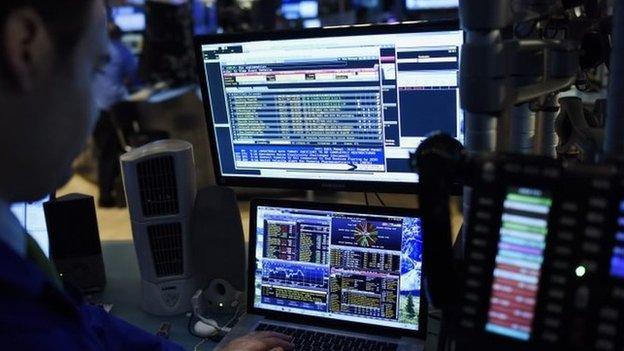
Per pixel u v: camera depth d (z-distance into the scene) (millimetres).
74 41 584
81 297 864
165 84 5156
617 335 526
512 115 844
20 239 676
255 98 1270
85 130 647
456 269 624
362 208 1188
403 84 1141
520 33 751
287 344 1110
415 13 4781
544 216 557
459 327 593
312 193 2164
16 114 568
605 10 982
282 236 1254
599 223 531
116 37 4914
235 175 1359
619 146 710
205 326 1259
